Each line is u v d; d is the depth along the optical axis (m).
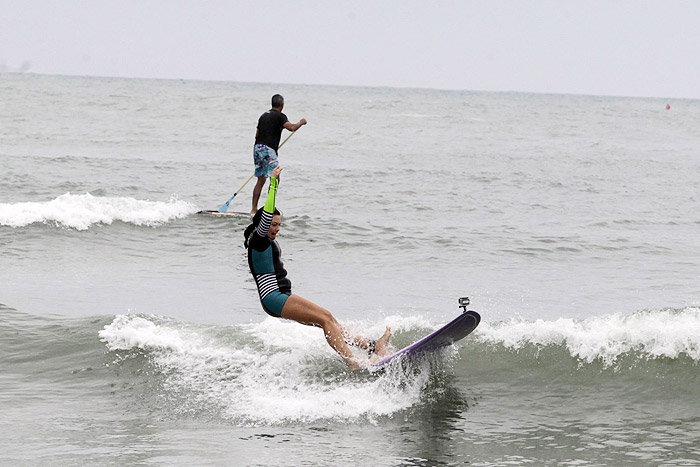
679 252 51.03
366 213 63.16
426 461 19.19
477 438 20.67
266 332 27.38
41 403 22.95
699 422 21.39
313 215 60.97
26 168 79.88
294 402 22.91
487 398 23.34
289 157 110.31
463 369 24.95
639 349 24.52
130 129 153.00
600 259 48.34
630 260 48.19
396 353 24.12
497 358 25.30
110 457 19.25
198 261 45.16
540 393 23.53
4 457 19.14
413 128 188.25
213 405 22.83
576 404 22.77
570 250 50.72
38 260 43.50
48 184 69.81
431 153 123.12
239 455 19.47
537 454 19.62
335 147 129.50
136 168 86.38
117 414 22.23
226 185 77.19
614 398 22.98
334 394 23.41
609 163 114.56
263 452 19.69
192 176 82.69
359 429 21.30
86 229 50.78
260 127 57.41
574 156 124.38
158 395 23.55
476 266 45.47
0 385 24.27
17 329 28.50
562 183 88.31
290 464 18.95
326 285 39.78
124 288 38.00
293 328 27.59
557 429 21.19
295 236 51.88
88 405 22.88
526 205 71.31
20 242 46.94
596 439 20.48
